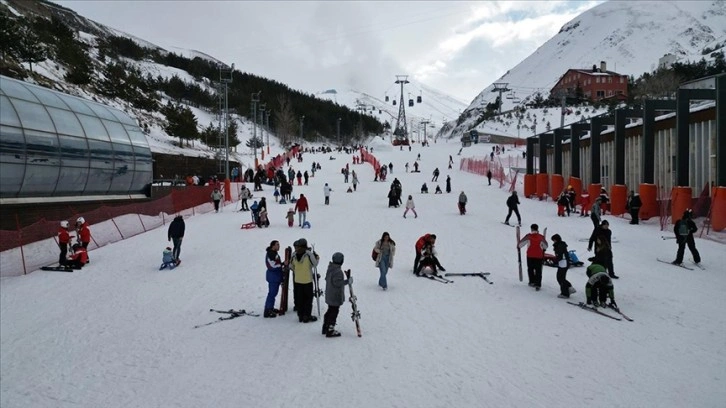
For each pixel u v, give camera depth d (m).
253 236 22.17
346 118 190.25
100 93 77.06
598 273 11.38
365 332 10.16
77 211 26.06
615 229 21.95
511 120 124.38
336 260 9.93
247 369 8.48
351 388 7.60
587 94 133.62
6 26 57.81
